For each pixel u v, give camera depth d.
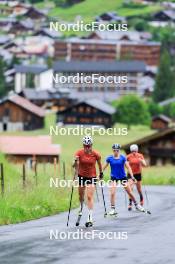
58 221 45.84
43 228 41.25
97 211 52.94
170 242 34.28
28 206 50.78
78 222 41.94
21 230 40.50
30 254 31.20
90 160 41.94
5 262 29.27
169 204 59.81
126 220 45.22
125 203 59.19
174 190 85.81
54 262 29.14
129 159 54.75
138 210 51.09
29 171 97.06
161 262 28.64
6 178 80.56
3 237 37.12
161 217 47.03
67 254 31.11
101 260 29.42
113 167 48.44
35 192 55.62
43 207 52.16
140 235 37.03
